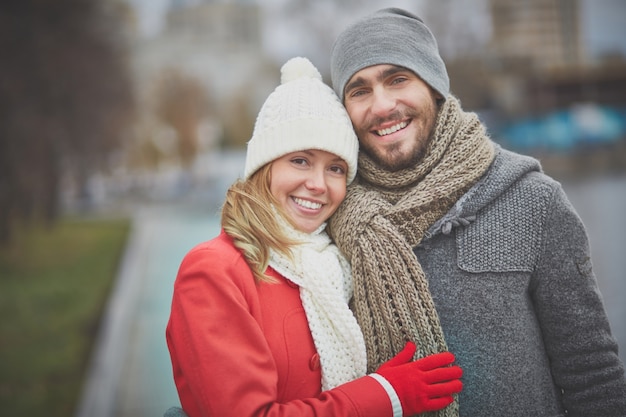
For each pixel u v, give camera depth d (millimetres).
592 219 12211
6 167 14352
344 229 1593
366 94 1640
